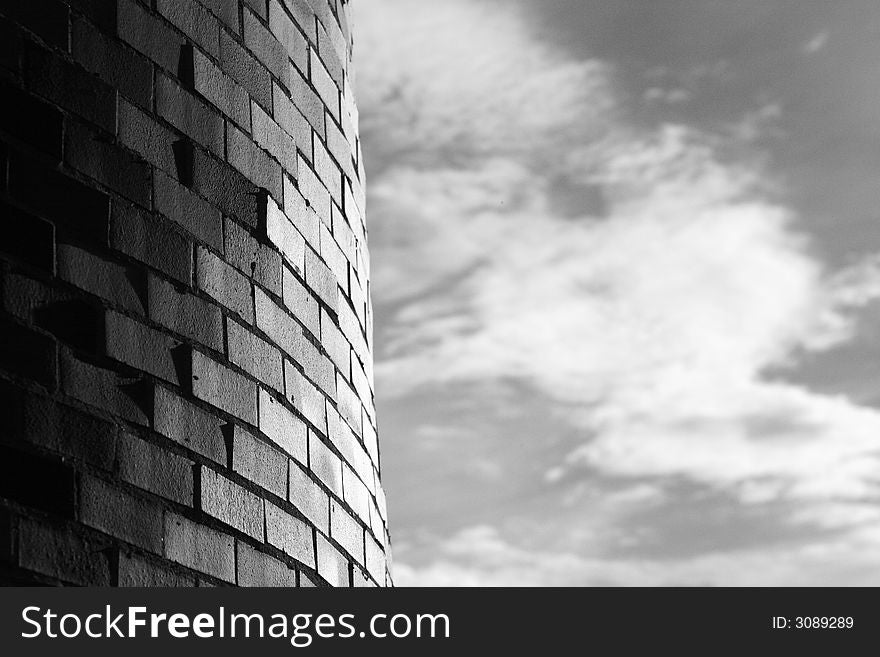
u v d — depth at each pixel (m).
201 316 2.98
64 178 2.66
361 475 3.91
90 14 2.86
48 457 2.44
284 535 3.14
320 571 3.34
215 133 3.21
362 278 4.34
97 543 2.50
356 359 4.05
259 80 3.52
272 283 3.35
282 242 3.45
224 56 3.35
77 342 2.59
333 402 3.70
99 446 2.56
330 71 4.18
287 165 3.60
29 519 2.36
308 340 3.56
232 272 3.16
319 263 3.76
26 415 2.41
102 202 2.74
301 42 3.91
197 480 2.82
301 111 3.81
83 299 2.63
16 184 2.54
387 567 4.25
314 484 3.41
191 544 2.75
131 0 3.00
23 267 2.51
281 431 3.24
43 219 2.58
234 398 3.04
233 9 3.45
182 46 3.16
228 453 2.96
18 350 2.44
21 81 2.62
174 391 2.82
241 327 3.14
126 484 2.61
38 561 2.36
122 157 2.84
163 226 2.92
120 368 2.68
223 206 3.18
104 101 2.83
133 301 2.76
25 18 2.68
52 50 2.72
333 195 4.02
